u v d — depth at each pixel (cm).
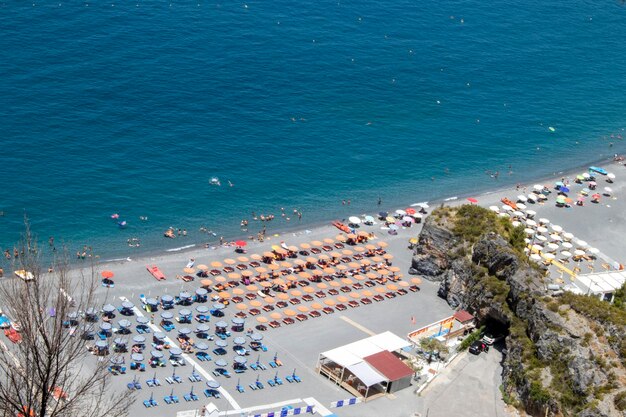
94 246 15188
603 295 13775
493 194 19175
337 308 13862
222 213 17038
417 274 15225
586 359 11219
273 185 18412
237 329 12862
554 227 17225
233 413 10888
